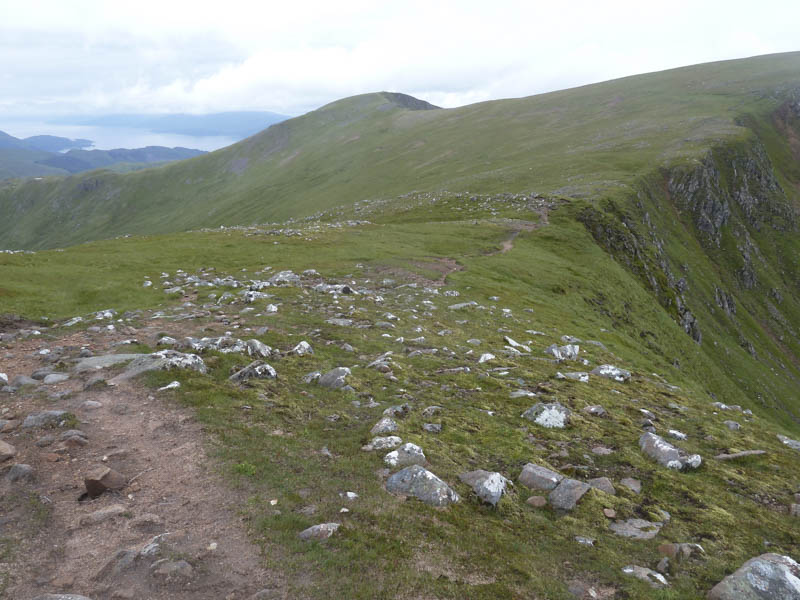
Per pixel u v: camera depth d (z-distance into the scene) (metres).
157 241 63.50
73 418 13.02
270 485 10.66
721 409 22.34
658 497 12.51
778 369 109.88
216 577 7.88
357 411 15.66
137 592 7.45
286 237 64.94
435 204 109.06
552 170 129.88
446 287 42.66
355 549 8.79
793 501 13.08
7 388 15.13
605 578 9.15
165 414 13.79
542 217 85.00
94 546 8.52
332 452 12.68
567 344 29.55
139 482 10.53
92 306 31.42
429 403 17.09
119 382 15.76
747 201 145.00
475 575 8.66
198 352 19.09
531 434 15.41
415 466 11.49
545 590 8.53
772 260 143.62
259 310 28.30
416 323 29.33
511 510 11.15
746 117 171.25
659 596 8.70
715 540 10.84
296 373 18.53
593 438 15.59
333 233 69.56
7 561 7.93
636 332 55.81
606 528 10.92
